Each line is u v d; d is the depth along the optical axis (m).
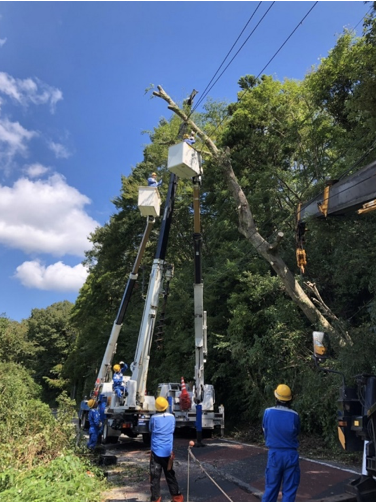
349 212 7.56
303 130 17.48
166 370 19.52
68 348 57.53
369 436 4.77
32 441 7.93
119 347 25.61
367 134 11.89
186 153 10.93
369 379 4.87
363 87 9.48
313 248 13.82
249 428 14.09
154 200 12.58
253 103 19.59
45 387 54.38
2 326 29.73
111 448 11.50
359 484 4.88
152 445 5.91
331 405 9.93
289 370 12.35
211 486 6.93
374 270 10.82
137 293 26.81
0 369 15.19
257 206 17.58
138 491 6.74
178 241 25.67
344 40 14.53
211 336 15.98
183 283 19.69
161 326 12.21
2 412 8.75
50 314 60.47
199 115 25.59
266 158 19.98
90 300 31.72
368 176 6.68
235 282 16.39
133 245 27.78
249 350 13.34
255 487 6.57
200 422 11.76
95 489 6.46
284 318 12.82
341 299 13.02
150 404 11.55
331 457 9.23
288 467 4.72
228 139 20.52
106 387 12.82
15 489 5.68
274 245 11.58
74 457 7.13
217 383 16.38
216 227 20.55
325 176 15.52
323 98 16.06
